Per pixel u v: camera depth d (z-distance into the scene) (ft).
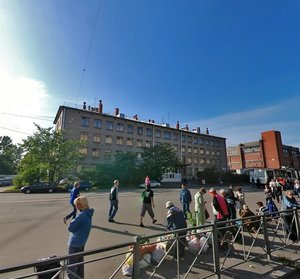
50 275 9.54
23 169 101.30
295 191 67.72
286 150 218.38
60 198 61.62
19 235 23.09
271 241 20.89
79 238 12.39
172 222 17.19
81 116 142.82
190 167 196.75
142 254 14.78
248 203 50.72
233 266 14.97
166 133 186.39
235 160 234.58
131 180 119.34
